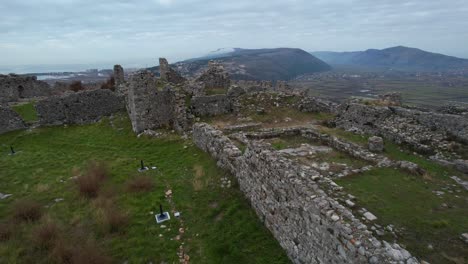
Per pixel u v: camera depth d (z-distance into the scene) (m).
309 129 22.86
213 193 12.93
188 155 17.97
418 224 10.55
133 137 22.69
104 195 13.04
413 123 21.05
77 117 27.47
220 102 28.64
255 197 11.41
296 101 30.86
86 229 10.60
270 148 11.42
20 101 36.50
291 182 8.92
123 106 30.44
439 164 16.69
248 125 25.23
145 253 9.41
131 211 11.76
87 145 21.45
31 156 19.20
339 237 6.90
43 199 13.04
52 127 26.12
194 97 27.81
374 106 23.41
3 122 24.67
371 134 22.61
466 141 18.22
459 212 11.46
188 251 9.54
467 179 14.83
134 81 22.33
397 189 13.41
